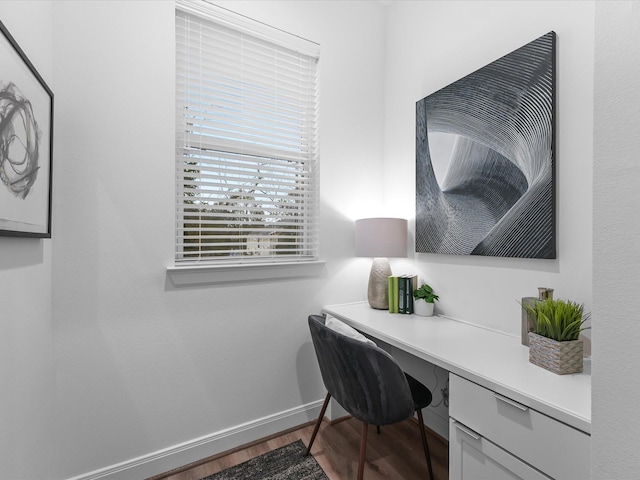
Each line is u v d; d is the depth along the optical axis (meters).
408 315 1.90
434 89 1.94
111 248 1.47
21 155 0.94
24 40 1.05
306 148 2.08
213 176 1.78
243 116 1.87
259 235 1.92
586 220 1.26
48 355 1.29
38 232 1.10
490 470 1.07
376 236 1.90
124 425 1.51
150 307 1.56
